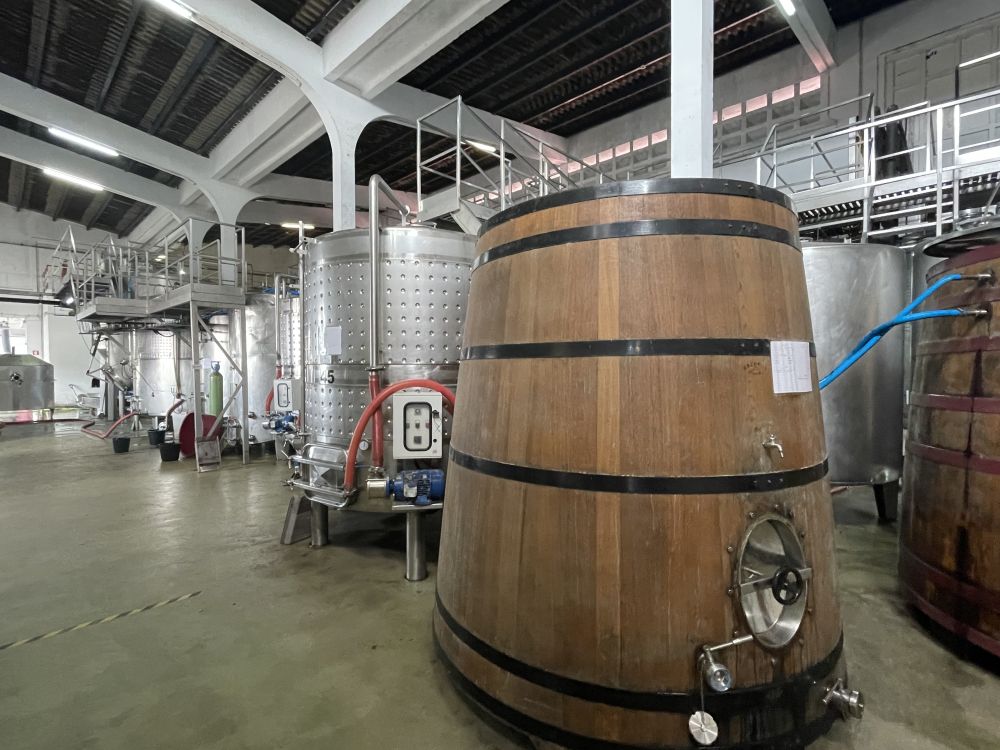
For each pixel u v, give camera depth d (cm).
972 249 234
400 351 327
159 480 609
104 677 218
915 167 700
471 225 465
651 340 155
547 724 159
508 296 183
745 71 866
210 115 824
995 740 173
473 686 181
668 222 159
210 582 313
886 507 414
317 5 588
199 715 193
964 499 216
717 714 147
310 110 754
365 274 331
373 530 411
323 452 345
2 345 1461
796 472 161
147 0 571
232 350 837
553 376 165
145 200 1062
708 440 151
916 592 245
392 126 922
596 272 162
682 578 148
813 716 158
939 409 231
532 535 164
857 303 382
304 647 239
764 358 160
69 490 559
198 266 1005
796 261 178
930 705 192
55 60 686
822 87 785
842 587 295
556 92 884
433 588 302
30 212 1485
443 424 328
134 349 1188
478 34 692
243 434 715
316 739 180
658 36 728
